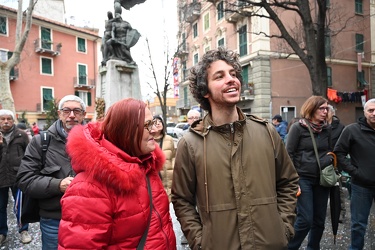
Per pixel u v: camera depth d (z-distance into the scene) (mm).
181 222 1800
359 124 3201
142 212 1494
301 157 3178
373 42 24422
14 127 4379
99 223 1364
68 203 1382
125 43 7992
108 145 1519
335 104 22859
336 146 3287
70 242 1334
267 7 10234
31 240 4301
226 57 1730
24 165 2422
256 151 1707
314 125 3207
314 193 3225
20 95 29359
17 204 2877
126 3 8469
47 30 31422
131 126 1566
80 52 34625
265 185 1679
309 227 3066
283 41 19438
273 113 20891
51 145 2482
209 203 1676
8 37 28156
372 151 3105
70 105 2506
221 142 1719
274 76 20984
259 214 1629
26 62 29766
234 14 21766
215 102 1753
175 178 1849
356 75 23875
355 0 23297
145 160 1642
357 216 3199
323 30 10008
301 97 21656
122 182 1394
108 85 7613
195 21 29891
